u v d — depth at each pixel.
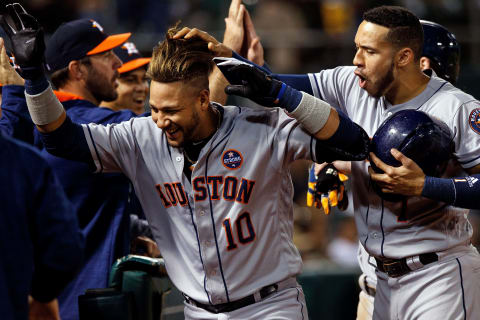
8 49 12.01
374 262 12.34
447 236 10.73
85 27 13.45
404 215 10.71
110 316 10.58
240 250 9.77
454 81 13.15
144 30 31.50
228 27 12.76
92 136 9.79
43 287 8.45
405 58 10.46
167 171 9.96
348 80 11.78
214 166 9.72
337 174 11.62
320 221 26.45
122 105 16.50
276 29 32.56
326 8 33.22
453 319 10.62
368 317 13.12
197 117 9.42
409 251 10.80
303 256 25.62
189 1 32.56
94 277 11.95
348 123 9.34
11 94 11.27
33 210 8.08
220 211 9.72
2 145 7.85
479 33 31.80
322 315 22.69
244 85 9.11
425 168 10.06
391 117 10.20
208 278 9.85
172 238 10.25
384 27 10.30
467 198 9.97
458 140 10.47
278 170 9.78
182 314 13.57
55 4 29.69
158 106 9.19
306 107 9.04
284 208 10.16
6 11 9.52
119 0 31.31
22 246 7.88
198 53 9.32
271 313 9.88
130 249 13.75
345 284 22.84
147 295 11.19
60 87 13.55
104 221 12.22
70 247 8.16
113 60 13.80
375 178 10.18
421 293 10.86
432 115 10.30
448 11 32.47
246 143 9.74
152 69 9.18
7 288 7.66
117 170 10.27
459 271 10.76
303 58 30.81
